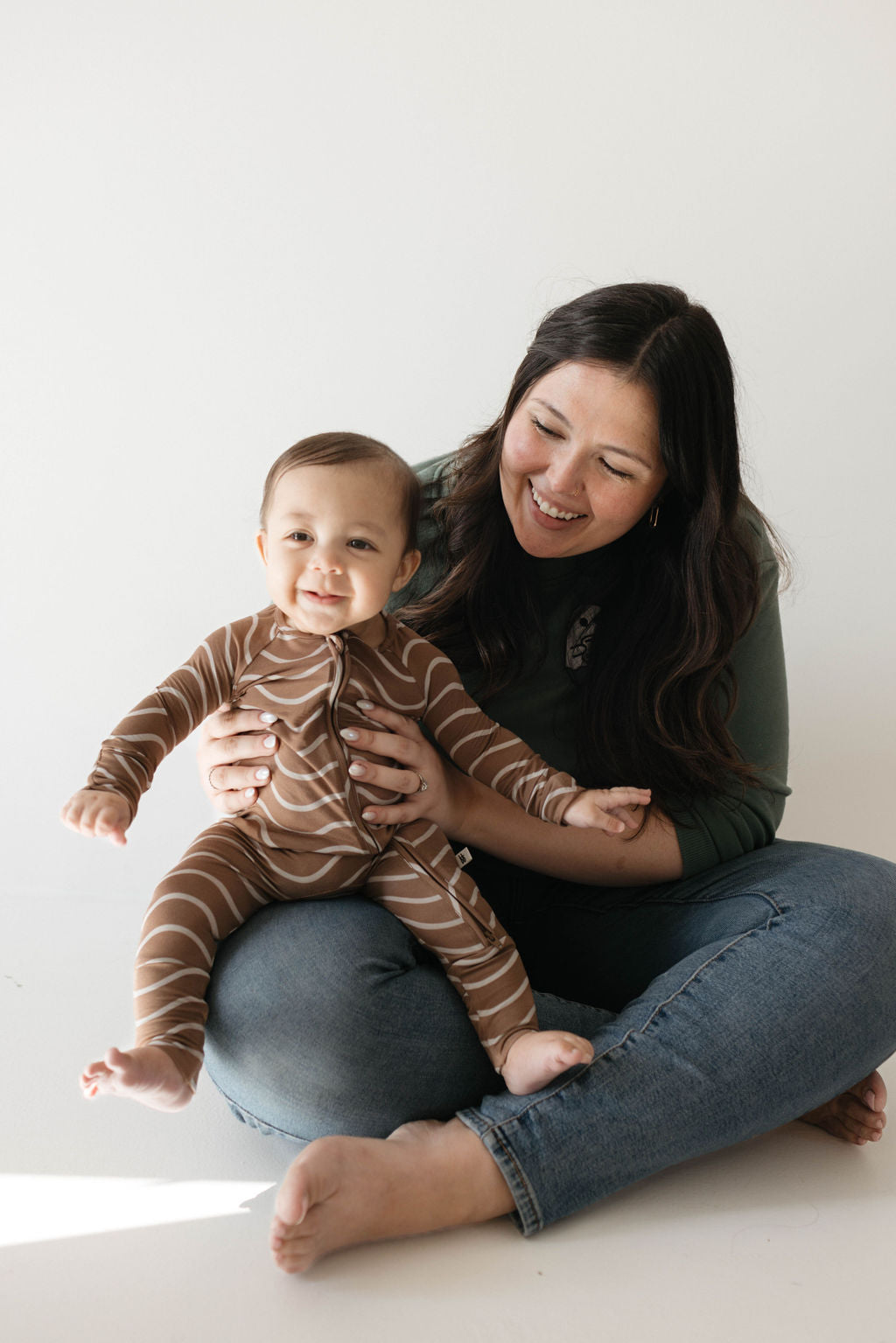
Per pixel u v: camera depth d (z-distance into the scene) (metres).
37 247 2.04
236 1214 1.19
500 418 1.50
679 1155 1.19
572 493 1.38
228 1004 1.21
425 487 1.59
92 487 2.09
